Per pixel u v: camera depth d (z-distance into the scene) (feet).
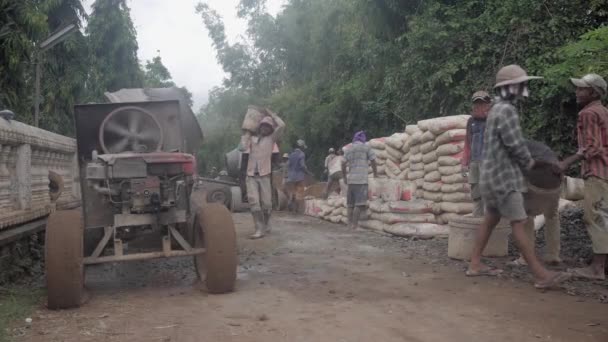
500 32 36.91
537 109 33.76
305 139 73.77
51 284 13.85
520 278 17.47
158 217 16.33
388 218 28.27
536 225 24.35
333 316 13.35
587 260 19.69
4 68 31.17
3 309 13.82
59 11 59.16
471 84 38.32
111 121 18.44
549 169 17.58
